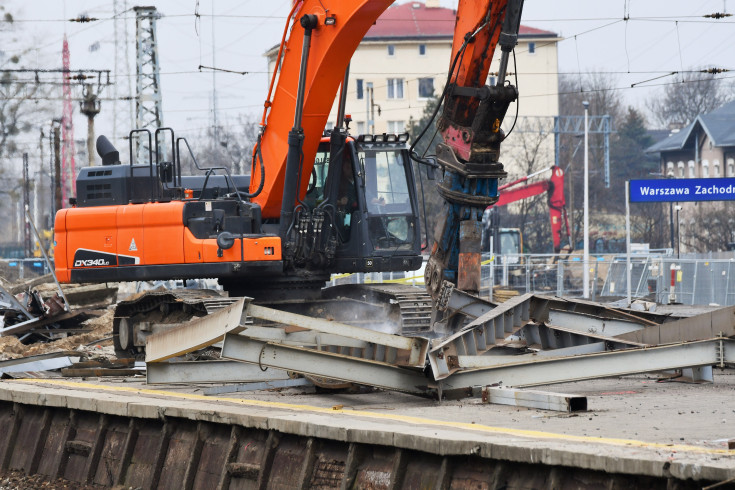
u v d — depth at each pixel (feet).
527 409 64.64
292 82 98.78
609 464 42.63
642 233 509.35
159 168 106.22
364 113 554.05
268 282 104.83
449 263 85.05
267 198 102.63
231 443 61.67
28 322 153.58
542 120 549.54
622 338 83.15
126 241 105.09
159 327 107.86
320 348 71.87
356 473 54.29
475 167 80.64
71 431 75.56
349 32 93.35
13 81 301.22
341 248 105.81
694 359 71.36
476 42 79.71
